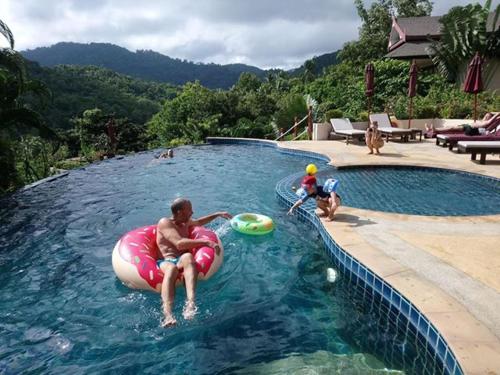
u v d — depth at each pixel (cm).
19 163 1677
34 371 320
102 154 2098
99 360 332
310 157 1300
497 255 454
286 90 6247
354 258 455
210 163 1282
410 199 739
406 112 1897
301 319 390
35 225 693
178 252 441
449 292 368
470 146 998
